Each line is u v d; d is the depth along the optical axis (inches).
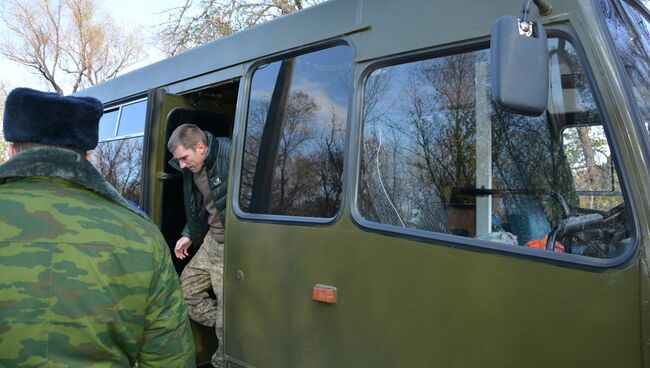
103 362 59.7
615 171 76.5
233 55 137.2
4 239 57.1
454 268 87.6
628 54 87.2
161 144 156.1
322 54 115.0
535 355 78.3
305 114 117.0
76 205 61.4
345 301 101.8
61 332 56.6
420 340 90.9
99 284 58.7
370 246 98.7
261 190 123.5
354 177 104.0
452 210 93.9
